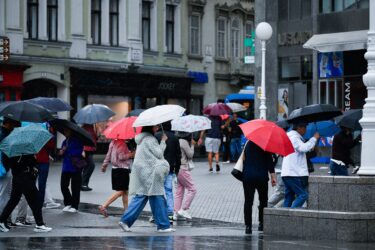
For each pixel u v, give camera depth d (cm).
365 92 5062
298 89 5403
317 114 2491
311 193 2191
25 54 6300
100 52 6881
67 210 2850
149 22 7425
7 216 2295
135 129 2652
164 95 7431
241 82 8312
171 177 2588
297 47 5403
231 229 2441
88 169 3616
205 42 7969
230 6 8250
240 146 5619
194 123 2717
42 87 6506
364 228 2067
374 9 2328
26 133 2225
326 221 2098
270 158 2289
